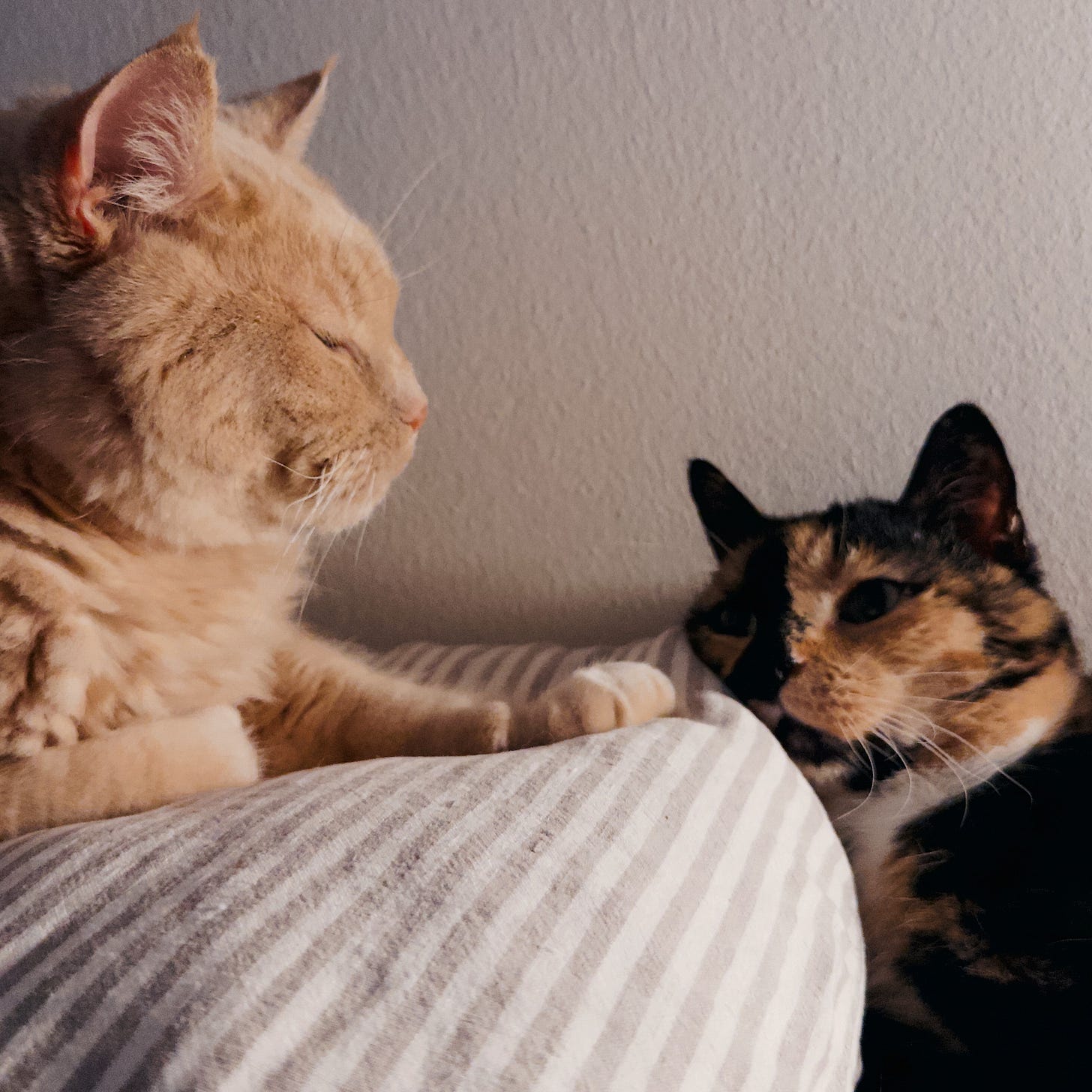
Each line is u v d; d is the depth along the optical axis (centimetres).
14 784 73
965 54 113
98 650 82
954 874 95
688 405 127
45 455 79
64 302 76
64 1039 51
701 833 72
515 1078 51
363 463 89
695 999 61
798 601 101
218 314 79
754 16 116
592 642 135
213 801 71
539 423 131
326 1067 49
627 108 121
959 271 117
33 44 132
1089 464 116
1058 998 87
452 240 129
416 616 140
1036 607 99
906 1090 87
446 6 123
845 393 122
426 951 56
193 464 80
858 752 99
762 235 121
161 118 77
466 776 72
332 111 128
